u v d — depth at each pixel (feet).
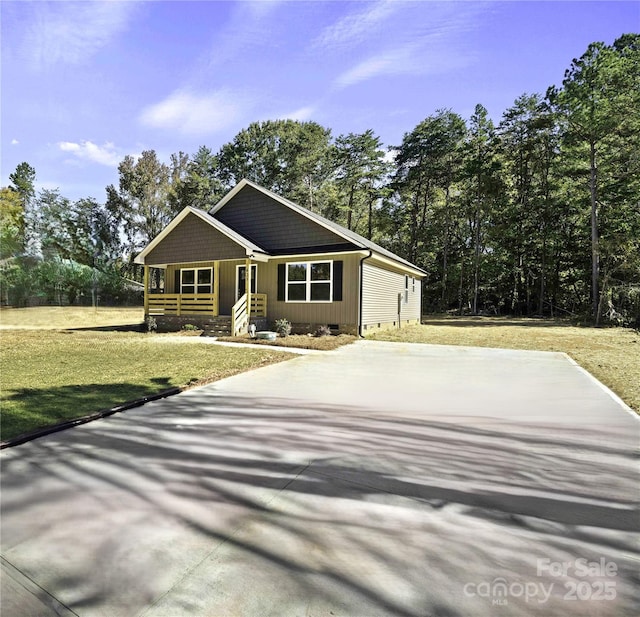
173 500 8.03
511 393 17.37
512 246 91.97
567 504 7.84
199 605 5.19
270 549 6.39
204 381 19.60
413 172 107.04
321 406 15.33
